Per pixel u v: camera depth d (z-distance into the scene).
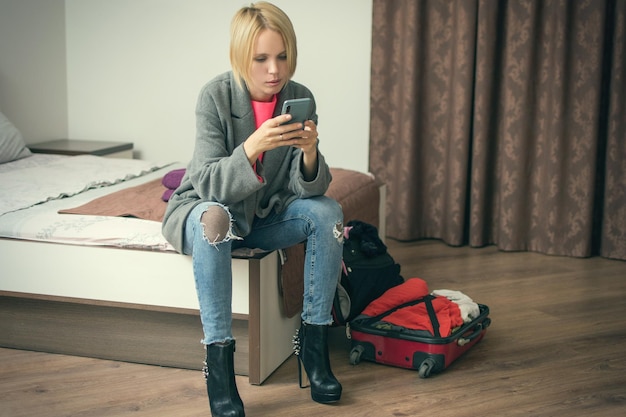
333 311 2.47
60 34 4.26
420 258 3.70
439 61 3.86
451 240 3.93
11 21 3.84
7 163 3.46
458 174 3.85
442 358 2.35
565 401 2.19
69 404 2.14
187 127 4.27
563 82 3.62
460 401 2.19
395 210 4.07
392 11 3.89
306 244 2.38
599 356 2.52
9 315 2.52
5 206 2.61
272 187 2.23
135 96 4.30
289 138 2.00
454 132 3.83
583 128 3.64
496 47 3.74
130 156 4.28
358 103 4.11
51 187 2.95
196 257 2.00
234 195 2.03
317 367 2.16
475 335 2.52
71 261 2.38
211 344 2.01
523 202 3.81
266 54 2.05
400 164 3.98
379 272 2.62
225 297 2.01
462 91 3.77
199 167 2.08
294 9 4.06
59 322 2.48
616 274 3.47
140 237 2.31
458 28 3.74
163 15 4.17
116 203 2.65
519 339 2.67
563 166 3.71
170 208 2.17
